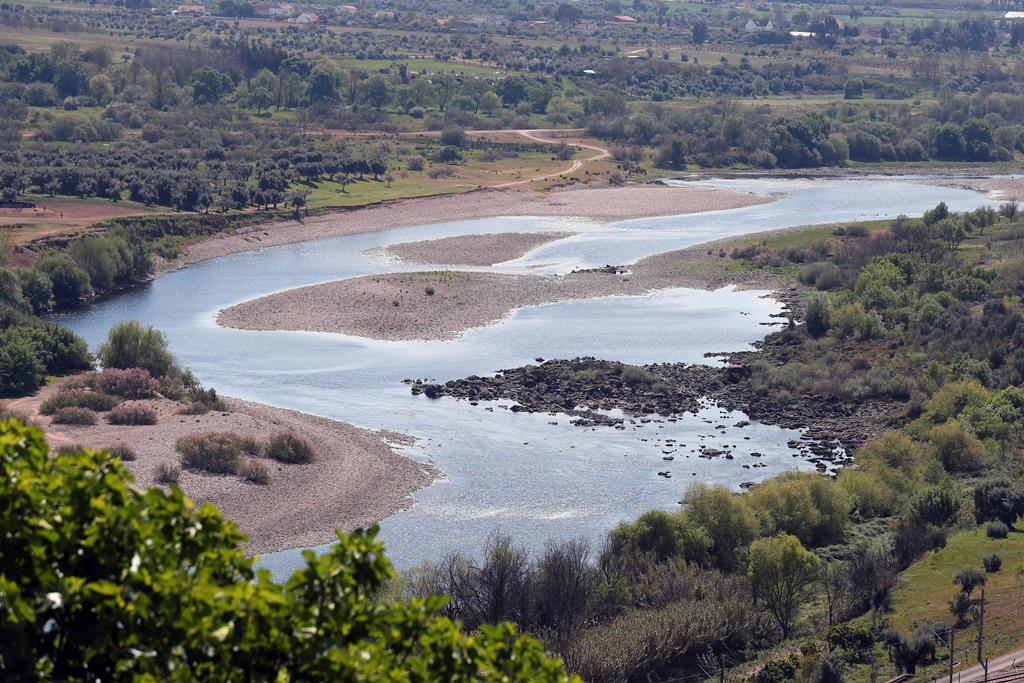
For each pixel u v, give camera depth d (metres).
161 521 32.94
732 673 91.81
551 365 187.00
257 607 30.97
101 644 30.06
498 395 173.38
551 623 97.38
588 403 171.62
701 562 114.88
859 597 104.75
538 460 148.12
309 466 141.62
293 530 124.94
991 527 118.56
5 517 31.80
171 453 138.38
